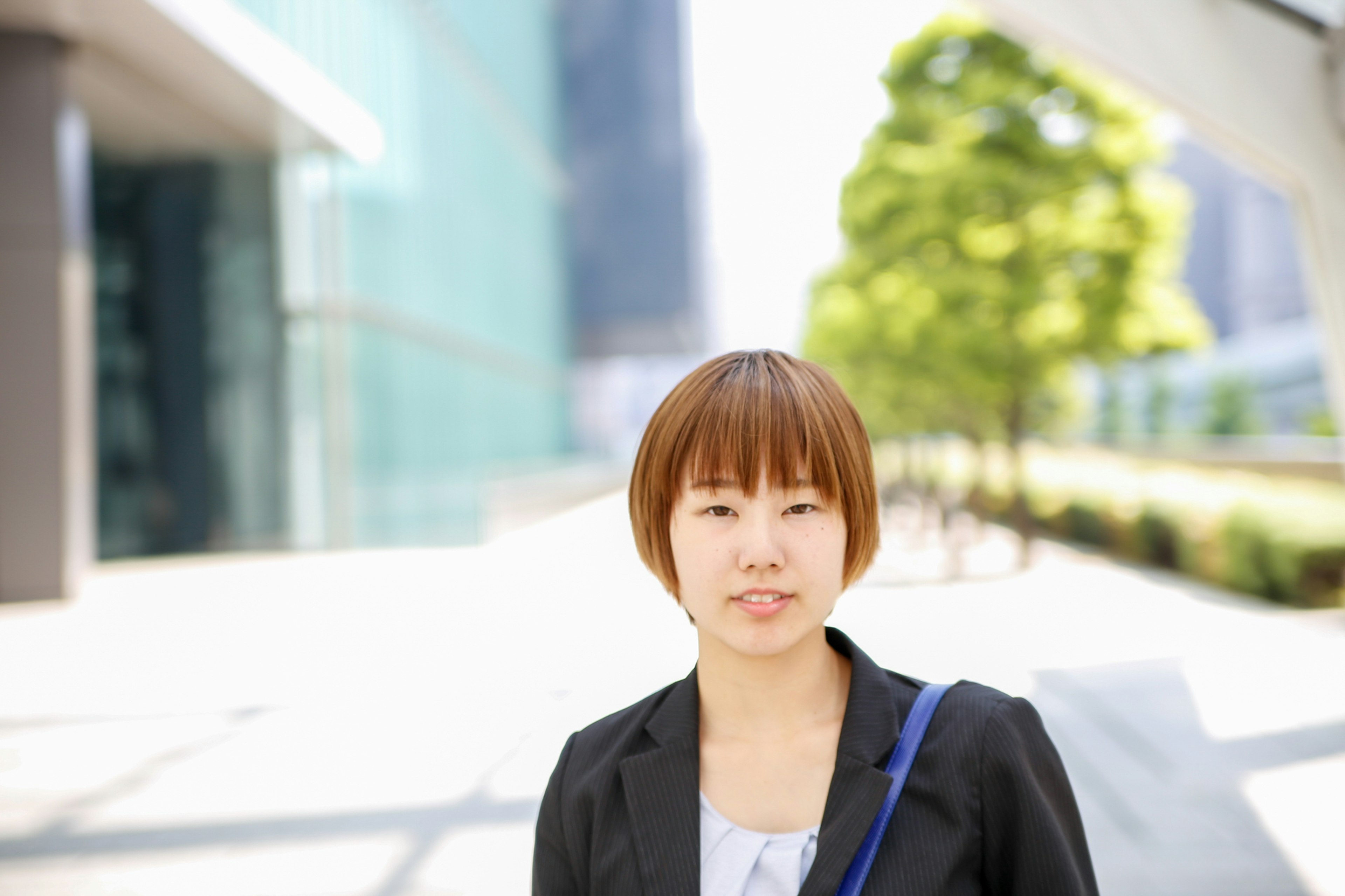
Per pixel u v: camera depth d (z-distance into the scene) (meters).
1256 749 4.74
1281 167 6.61
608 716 1.12
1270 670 6.34
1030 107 12.03
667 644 7.59
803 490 0.91
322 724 5.48
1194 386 37.44
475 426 22.81
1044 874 0.89
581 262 41.38
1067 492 18.28
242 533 14.67
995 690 1.01
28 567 9.98
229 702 5.96
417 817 4.07
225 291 14.80
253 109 13.02
